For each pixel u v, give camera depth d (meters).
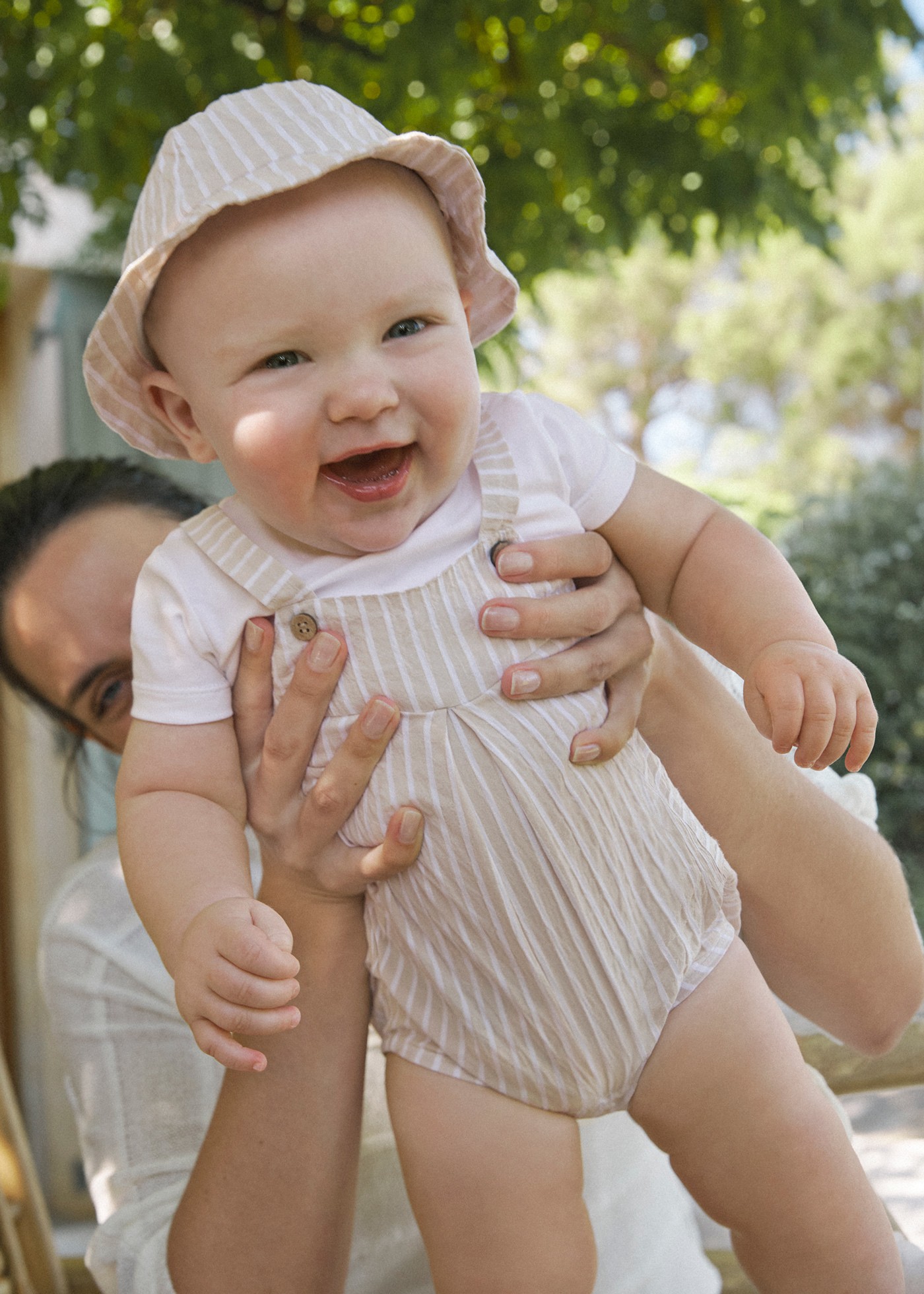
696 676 1.42
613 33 3.77
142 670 1.22
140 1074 1.65
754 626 1.22
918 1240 1.61
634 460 1.33
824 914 1.39
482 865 1.15
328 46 3.66
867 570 4.48
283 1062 1.33
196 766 1.20
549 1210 1.18
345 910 1.32
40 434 5.42
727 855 1.36
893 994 1.46
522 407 1.28
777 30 3.51
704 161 3.95
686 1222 1.75
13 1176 2.05
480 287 1.29
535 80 3.74
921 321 17.67
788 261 17.00
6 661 1.92
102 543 1.74
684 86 3.95
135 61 3.25
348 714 1.18
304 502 1.11
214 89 3.32
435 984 1.20
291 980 0.99
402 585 1.17
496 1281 1.18
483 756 1.15
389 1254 1.57
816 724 1.09
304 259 1.06
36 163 3.86
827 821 1.40
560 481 1.26
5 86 3.55
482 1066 1.19
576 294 17.36
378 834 1.19
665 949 1.20
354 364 1.08
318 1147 1.32
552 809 1.15
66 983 1.72
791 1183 1.21
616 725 1.20
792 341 17.73
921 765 4.00
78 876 1.85
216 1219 1.32
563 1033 1.17
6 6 3.48
